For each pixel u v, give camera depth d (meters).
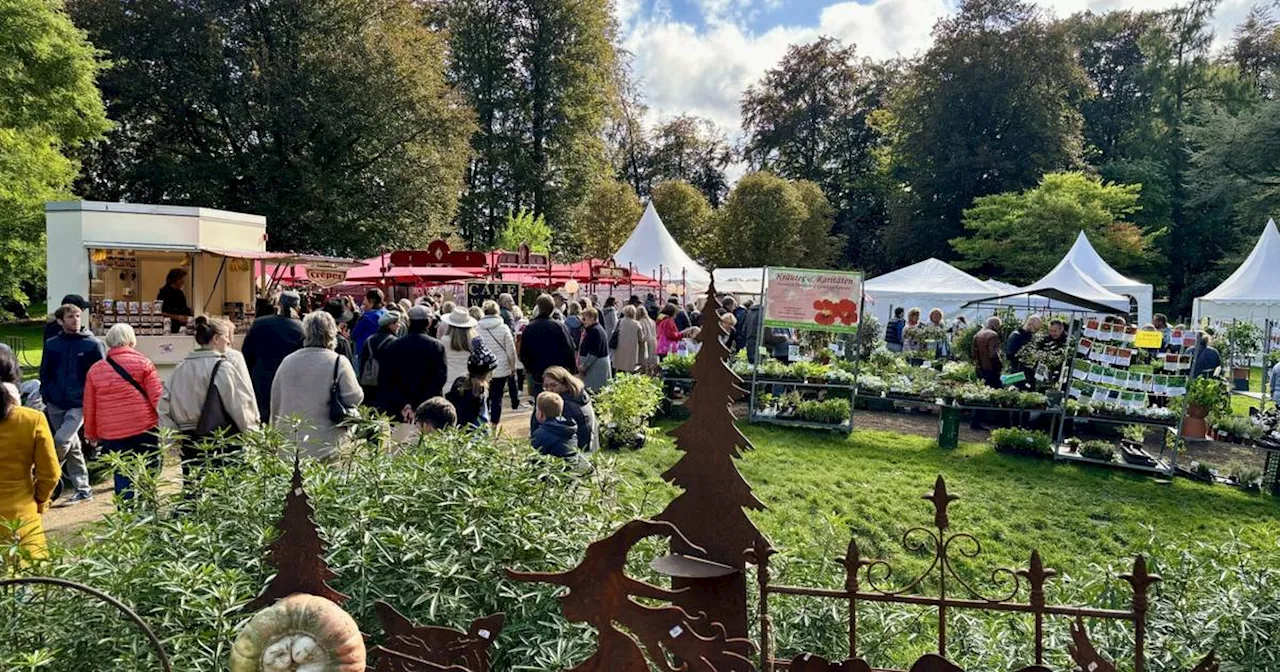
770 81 52.47
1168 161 44.19
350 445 4.02
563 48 37.75
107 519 2.93
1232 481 8.64
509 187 38.38
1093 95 43.91
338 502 2.93
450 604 2.48
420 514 2.96
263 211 26.22
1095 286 20.27
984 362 11.43
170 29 25.83
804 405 10.59
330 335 5.19
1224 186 33.62
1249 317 21.80
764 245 37.12
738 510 1.98
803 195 41.03
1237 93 44.84
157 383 5.40
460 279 17.02
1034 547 6.51
